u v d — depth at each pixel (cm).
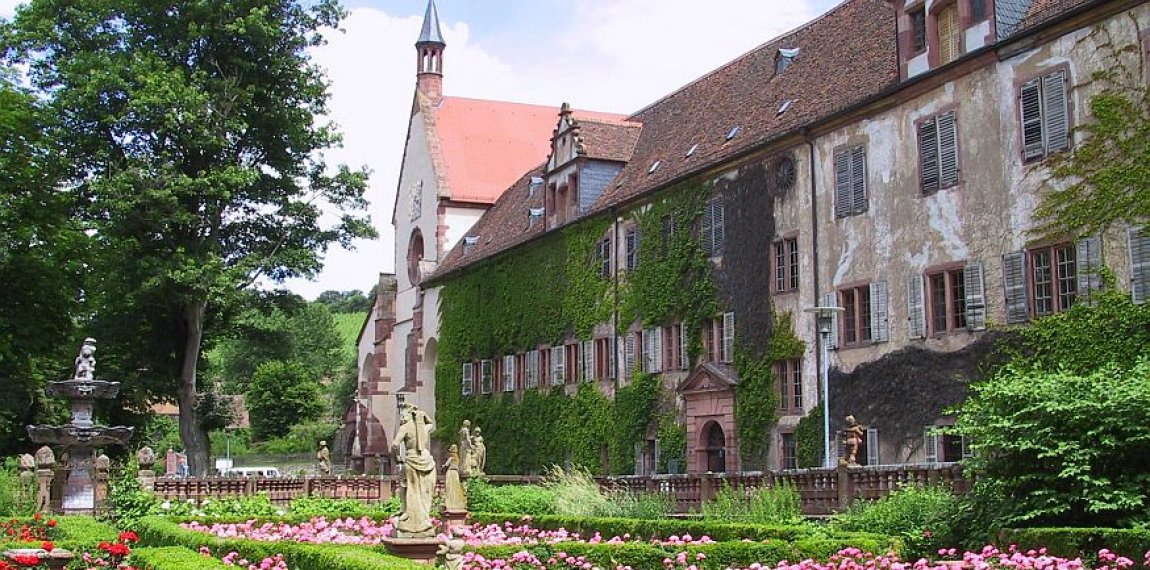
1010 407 2077
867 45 4091
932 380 3369
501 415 6041
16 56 5025
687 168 4647
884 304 3578
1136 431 1923
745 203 4253
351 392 12169
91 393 3569
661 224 4744
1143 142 2823
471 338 6462
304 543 2044
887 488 2580
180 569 1662
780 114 4269
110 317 5181
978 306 3234
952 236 3350
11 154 4428
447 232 7350
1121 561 1641
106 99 4962
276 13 5300
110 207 4784
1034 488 2014
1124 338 2814
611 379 5044
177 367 5409
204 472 5194
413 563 1606
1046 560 1659
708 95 5316
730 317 4272
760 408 4062
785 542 2038
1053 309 3033
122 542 1861
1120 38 2892
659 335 4712
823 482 2762
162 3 5097
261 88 5241
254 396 11450
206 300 5044
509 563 2014
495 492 3566
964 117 3334
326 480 4022
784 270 4050
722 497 2850
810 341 3881
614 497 3366
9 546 1859
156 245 5109
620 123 5784
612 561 2061
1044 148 3073
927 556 2078
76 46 5056
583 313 5291
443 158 7594
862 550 1997
